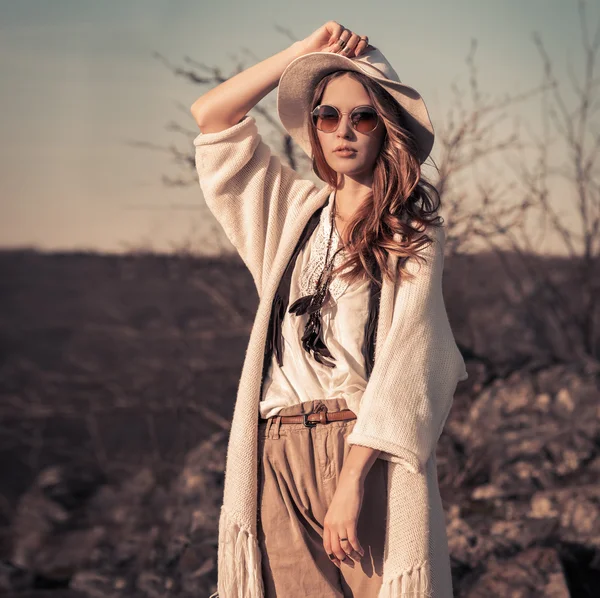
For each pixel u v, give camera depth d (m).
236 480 2.39
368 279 2.39
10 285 15.79
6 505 8.42
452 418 6.49
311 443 2.34
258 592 2.36
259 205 2.59
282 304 2.47
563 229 7.90
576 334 8.00
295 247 2.52
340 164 2.43
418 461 2.21
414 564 2.22
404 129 2.40
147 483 7.30
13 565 5.41
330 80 2.45
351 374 2.34
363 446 2.21
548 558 4.21
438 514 2.31
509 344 7.80
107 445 8.81
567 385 6.48
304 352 2.39
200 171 2.61
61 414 9.79
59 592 4.92
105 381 10.36
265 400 2.41
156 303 10.35
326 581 2.36
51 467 8.68
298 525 2.35
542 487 5.38
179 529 5.31
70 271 14.17
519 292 7.88
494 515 5.00
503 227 7.28
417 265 2.34
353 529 2.17
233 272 8.06
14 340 14.30
